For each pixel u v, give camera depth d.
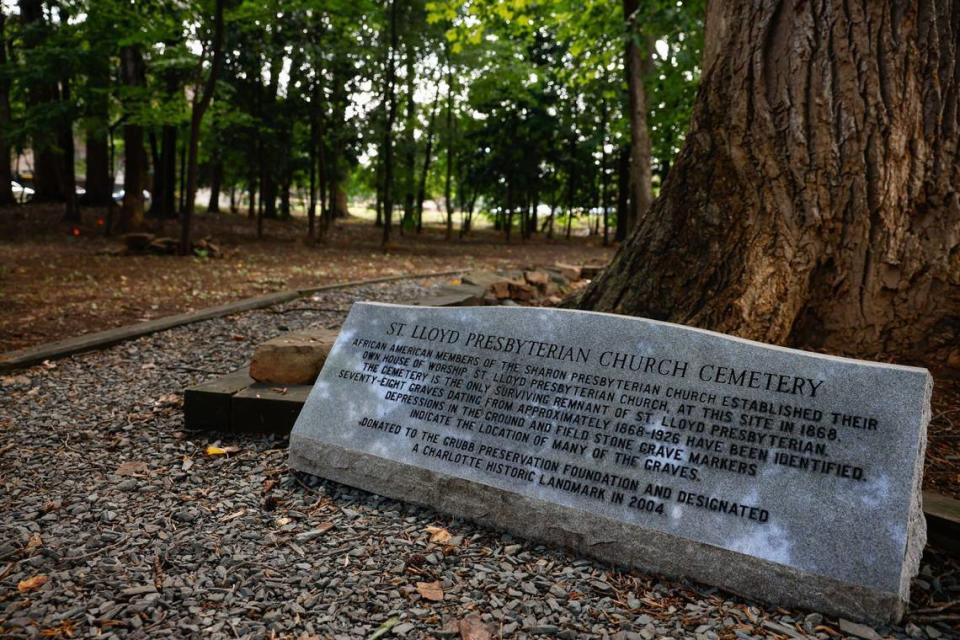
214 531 1.29
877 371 1.11
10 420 1.90
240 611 1.04
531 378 1.37
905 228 1.69
